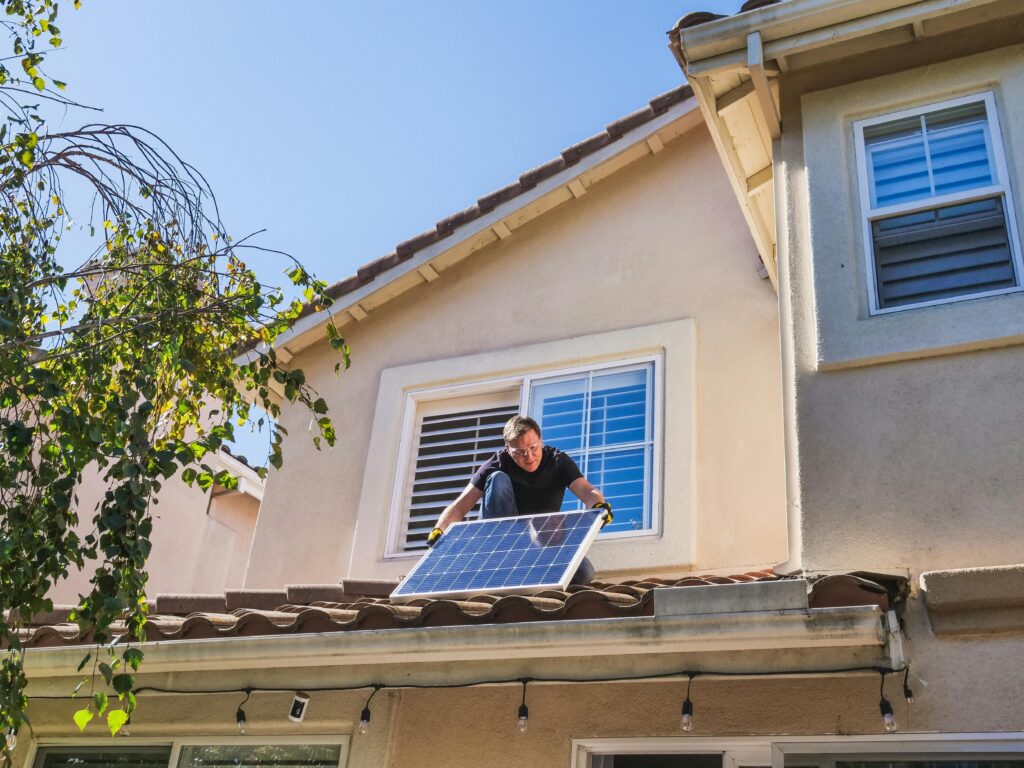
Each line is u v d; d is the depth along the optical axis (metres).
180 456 5.21
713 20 7.02
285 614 6.00
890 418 5.83
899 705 5.06
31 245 5.96
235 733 6.57
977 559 5.32
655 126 9.35
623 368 8.66
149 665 6.18
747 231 8.82
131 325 5.60
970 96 6.82
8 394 4.91
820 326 6.23
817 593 4.84
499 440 8.99
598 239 9.41
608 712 5.79
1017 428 5.56
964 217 6.52
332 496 9.31
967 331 5.88
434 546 6.42
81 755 6.94
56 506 4.86
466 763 5.96
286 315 6.05
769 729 5.32
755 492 7.73
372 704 6.28
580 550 5.77
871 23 6.82
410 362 9.63
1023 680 4.88
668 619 4.95
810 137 7.00
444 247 9.68
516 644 5.22
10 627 5.12
